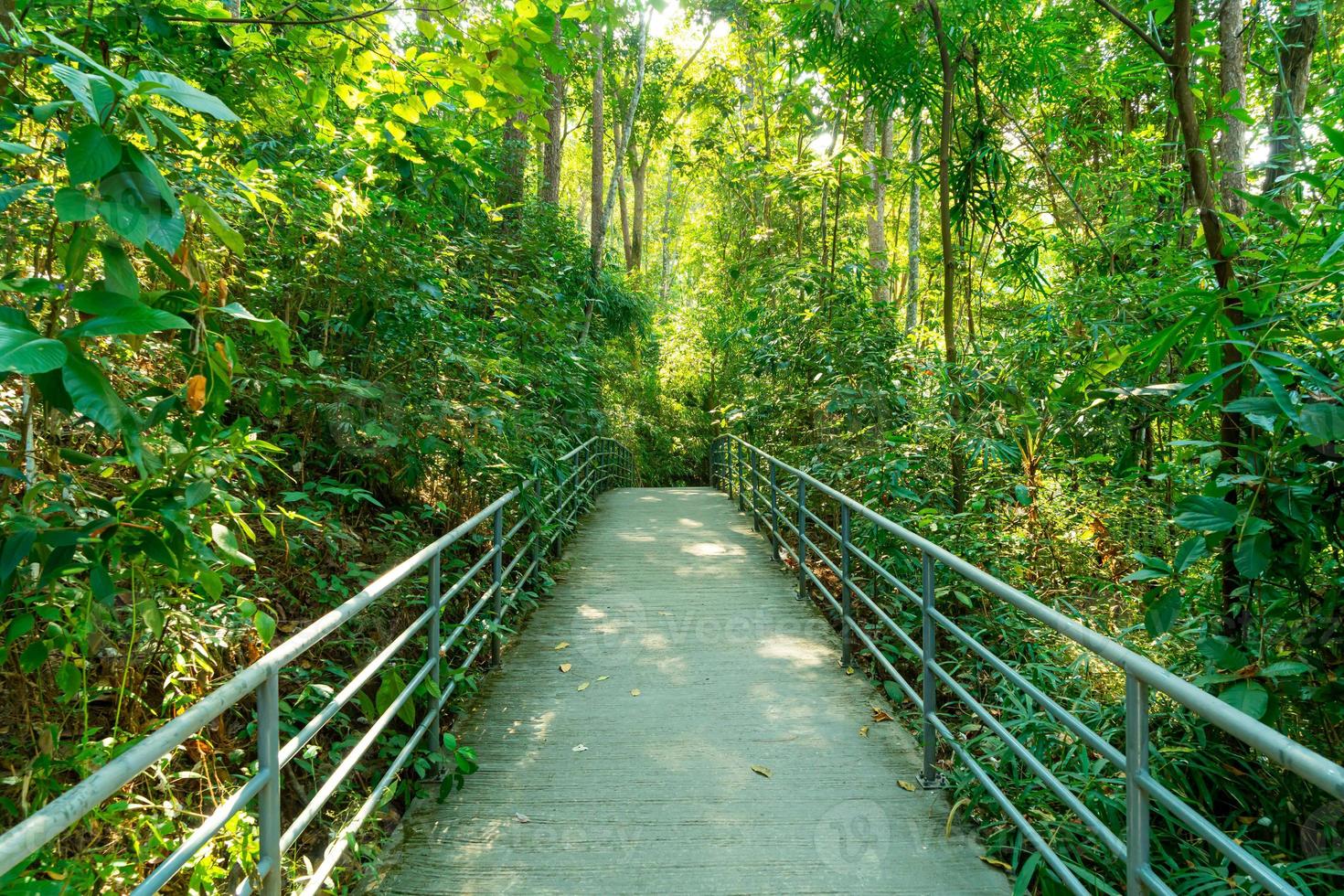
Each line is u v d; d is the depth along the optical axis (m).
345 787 3.18
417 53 3.63
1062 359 5.16
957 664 4.41
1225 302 2.67
